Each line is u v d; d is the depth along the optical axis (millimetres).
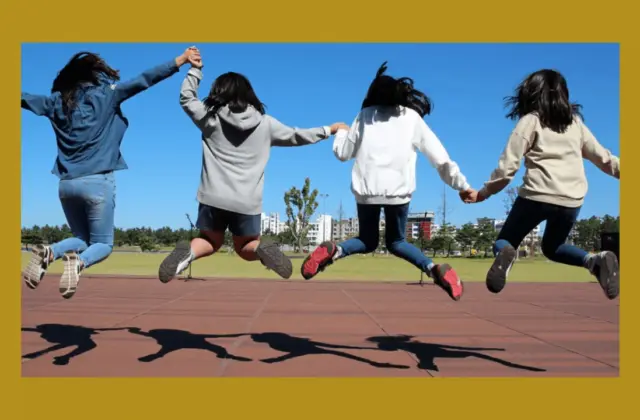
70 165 4953
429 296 13828
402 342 6812
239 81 4930
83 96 5023
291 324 8391
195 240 4922
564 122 4691
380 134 5039
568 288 17172
